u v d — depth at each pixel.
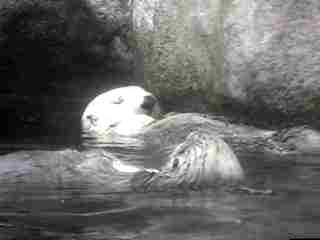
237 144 5.71
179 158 3.73
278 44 6.50
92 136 6.68
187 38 7.74
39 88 10.39
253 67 6.68
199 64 7.55
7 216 3.05
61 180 3.85
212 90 7.32
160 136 6.06
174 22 7.96
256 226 2.69
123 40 10.02
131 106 7.40
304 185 3.75
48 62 10.34
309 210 3.00
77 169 3.98
